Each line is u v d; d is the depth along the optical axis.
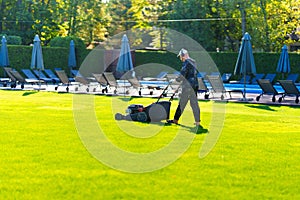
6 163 14.93
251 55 39.25
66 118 25.17
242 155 16.72
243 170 14.66
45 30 81.81
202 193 12.29
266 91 36.72
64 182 13.04
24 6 81.50
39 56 47.56
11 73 47.28
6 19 81.44
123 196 11.97
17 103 32.97
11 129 21.30
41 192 12.14
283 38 73.81
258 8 70.75
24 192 12.11
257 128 22.94
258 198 11.98
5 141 18.42
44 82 52.19
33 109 29.27
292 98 40.19
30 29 82.12
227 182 13.31
